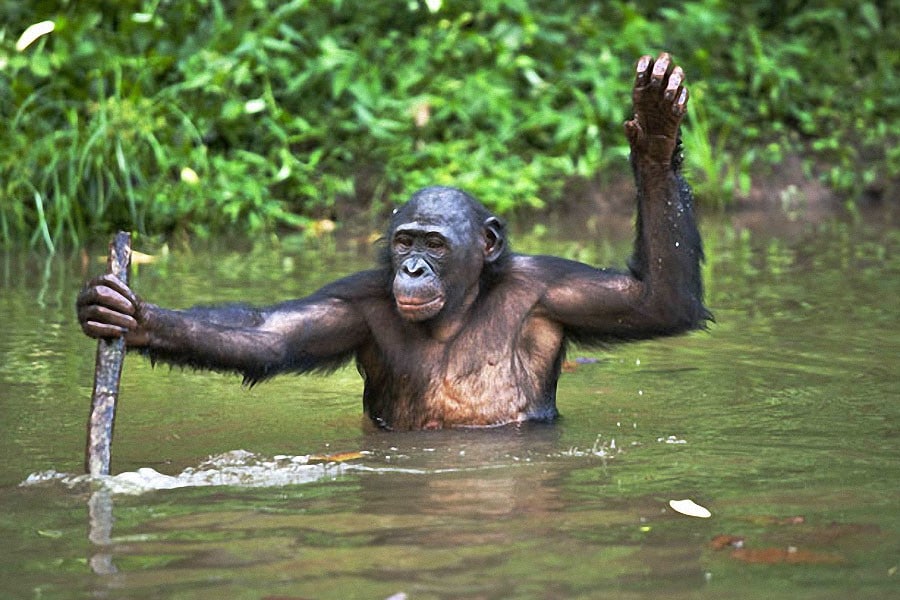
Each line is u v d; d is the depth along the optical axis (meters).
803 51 39.84
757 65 39.22
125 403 16.23
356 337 16.05
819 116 39.53
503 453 13.34
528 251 27.92
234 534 10.38
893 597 8.87
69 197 29.67
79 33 32.56
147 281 24.36
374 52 37.00
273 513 11.00
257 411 15.87
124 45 33.72
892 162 37.81
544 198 35.06
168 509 11.16
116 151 30.80
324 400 16.67
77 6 33.81
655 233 15.01
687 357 18.59
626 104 37.28
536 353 15.88
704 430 14.30
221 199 31.38
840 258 27.09
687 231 15.16
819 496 11.39
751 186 36.94
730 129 38.38
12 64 30.94
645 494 11.52
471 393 15.42
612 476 12.22
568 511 10.98
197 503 11.34
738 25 41.91
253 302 21.86
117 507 11.23
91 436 12.70
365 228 32.25
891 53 41.91
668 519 10.71
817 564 9.55
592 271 15.89
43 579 9.41
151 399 16.52
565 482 12.00
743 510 10.97
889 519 10.66
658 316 15.42
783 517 10.74
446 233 15.34
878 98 40.44
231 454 13.27
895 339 19.17
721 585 9.11
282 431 14.71
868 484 11.80
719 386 16.73
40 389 16.45
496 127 36.06
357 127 34.94
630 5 41.47
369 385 16.08
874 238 30.17
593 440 13.93
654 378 17.41
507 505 11.20
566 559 9.69
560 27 39.56
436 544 10.07
